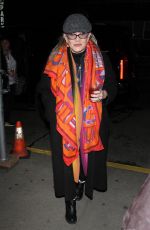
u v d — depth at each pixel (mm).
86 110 2438
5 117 5422
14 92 5449
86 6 14023
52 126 2543
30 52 6809
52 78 2432
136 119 5953
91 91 2355
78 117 2432
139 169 3789
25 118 5930
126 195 3172
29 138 4820
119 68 6168
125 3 14078
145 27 22453
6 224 2705
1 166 3637
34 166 3803
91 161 2570
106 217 2812
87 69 2404
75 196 2678
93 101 2381
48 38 6879
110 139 4820
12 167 3727
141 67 15641
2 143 3639
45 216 2822
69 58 2398
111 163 3947
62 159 2596
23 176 3557
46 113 2572
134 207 1230
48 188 3295
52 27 7020
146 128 5406
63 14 13234
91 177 2617
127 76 6391
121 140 4789
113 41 6188
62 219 2779
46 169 3729
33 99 6996
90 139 2510
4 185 3363
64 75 2387
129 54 6500
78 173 2605
